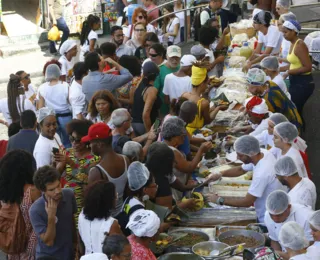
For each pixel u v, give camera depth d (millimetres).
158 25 16609
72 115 10047
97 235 5539
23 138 8195
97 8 20094
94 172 6211
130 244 5086
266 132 7762
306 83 9477
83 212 5633
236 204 6621
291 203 5934
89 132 6230
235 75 10609
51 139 7738
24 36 19703
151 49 9852
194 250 5941
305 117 10562
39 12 20188
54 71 9930
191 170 6953
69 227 5996
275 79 8734
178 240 6195
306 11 14656
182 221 6641
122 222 5863
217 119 9031
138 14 13492
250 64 10664
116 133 7758
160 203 6254
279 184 6473
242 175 7609
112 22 20484
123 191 6363
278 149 7230
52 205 5707
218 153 8203
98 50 11234
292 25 9312
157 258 5801
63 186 7262
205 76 8352
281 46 10711
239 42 12203
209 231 6395
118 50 11953
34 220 5820
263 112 7883
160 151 6199
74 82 9641
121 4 18328
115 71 9461
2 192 6168
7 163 6180
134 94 8758
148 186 6008
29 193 6207
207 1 16703
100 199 5520
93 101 8258
